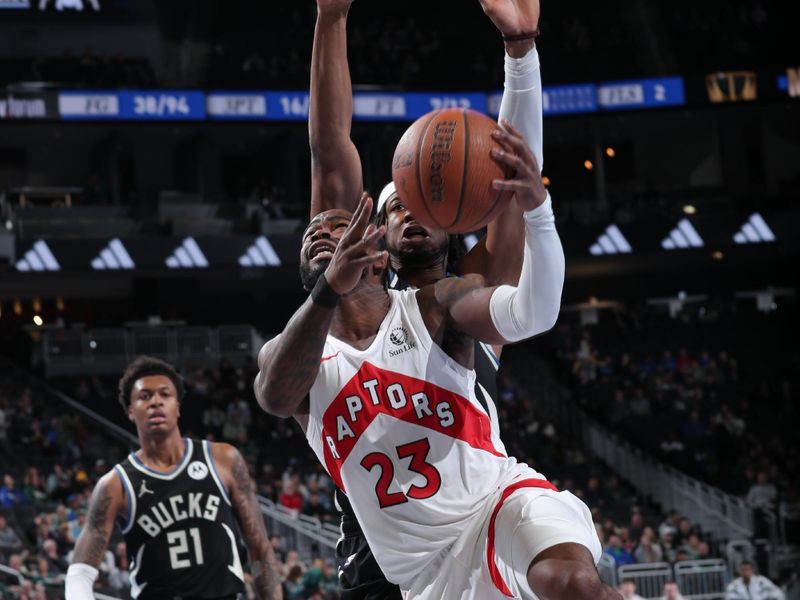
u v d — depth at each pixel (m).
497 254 3.98
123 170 35.12
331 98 4.20
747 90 32.84
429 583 3.67
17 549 15.75
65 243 28.45
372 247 3.26
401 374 3.61
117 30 33.91
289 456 23.98
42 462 21.27
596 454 26.22
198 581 5.18
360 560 3.94
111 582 14.12
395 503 3.59
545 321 3.36
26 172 34.34
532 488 3.52
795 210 32.06
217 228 30.09
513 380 28.98
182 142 34.22
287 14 35.47
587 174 37.69
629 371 29.27
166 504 5.23
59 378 26.42
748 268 35.38
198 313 33.28
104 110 30.31
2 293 32.59
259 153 35.97
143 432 5.32
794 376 30.05
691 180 36.56
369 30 34.97
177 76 33.84
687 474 25.22
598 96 33.00
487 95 33.16
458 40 35.91
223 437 24.17
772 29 34.16
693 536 19.98
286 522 18.20
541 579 3.17
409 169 3.41
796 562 21.02
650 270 35.25
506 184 3.26
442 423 3.59
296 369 3.44
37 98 29.78
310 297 3.36
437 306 3.64
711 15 34.97
